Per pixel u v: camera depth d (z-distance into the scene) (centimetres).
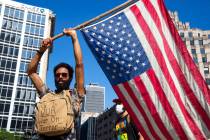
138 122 565
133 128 627
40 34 8575
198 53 8994
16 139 5400
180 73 573
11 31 8250
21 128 7412
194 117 551
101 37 595
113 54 588
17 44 8188
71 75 403
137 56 589
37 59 441
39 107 376
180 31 9362
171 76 574
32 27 8562
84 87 398
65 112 363
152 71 580
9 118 7412
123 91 580
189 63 575
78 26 569
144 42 599
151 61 587
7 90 7638
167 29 602
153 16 615
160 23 608
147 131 559
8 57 7962
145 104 566
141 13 620
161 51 591
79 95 389
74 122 367
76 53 411
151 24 611
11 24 8319
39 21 8706
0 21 8175
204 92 557
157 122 555
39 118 368
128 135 634
